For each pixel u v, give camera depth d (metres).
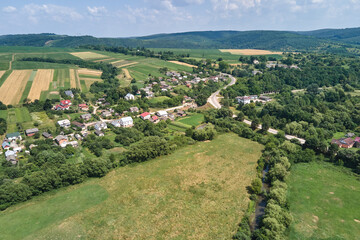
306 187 91.75
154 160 115.62
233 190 90.94
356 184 93.06
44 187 89.75
